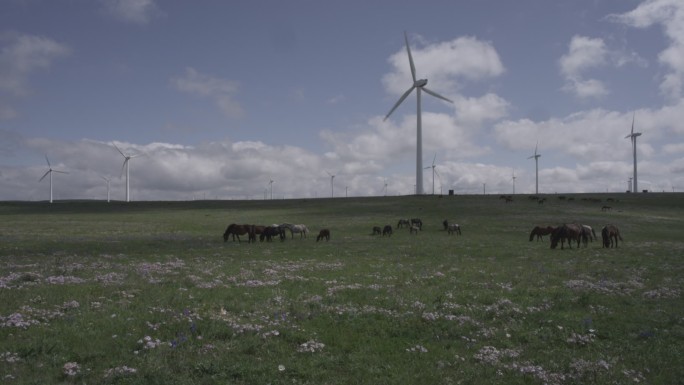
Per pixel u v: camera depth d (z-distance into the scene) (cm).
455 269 2669
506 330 1418
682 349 1266
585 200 11044
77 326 1288
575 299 1836
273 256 3319
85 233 5544
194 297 1712
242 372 1014
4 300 1565
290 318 1466
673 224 7056
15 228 6075
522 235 5681
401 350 1218
